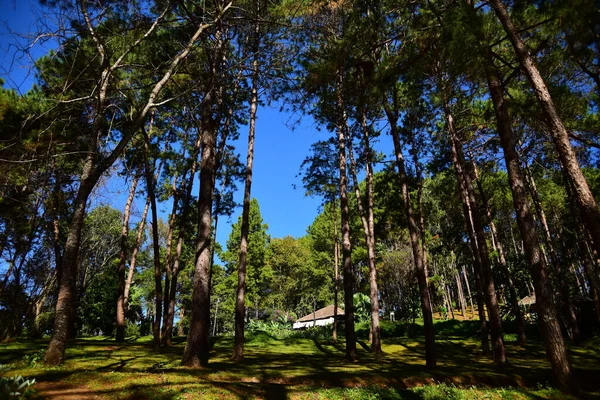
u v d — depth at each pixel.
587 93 12.95
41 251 24.97
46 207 18.11
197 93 14.93
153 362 10.72
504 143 9.84
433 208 27.59
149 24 11.17
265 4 12.36
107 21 10.60
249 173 15.13
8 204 15.64
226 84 13.45
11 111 11.95
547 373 10.80
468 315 46.50
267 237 45.50
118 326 18.06
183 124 17.75
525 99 12.36
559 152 7.91
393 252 34.44
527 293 35.69
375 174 24.48
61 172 15.40
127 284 21.50
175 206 21.89
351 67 10.36
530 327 25.77
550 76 11.34
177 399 6.11
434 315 47.59
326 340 24.55
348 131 20.39
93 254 32.28
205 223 11.02
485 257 14.96
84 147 12.88
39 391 6.17
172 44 13.16
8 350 11.59
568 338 22.62
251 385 7.75
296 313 56.66
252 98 16.08
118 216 31.52
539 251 8.90
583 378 10.31
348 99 11.05
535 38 10.62
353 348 14.20
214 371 9.14
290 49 12.86
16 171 12.34
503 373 10.83
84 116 12.46
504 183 21.89
